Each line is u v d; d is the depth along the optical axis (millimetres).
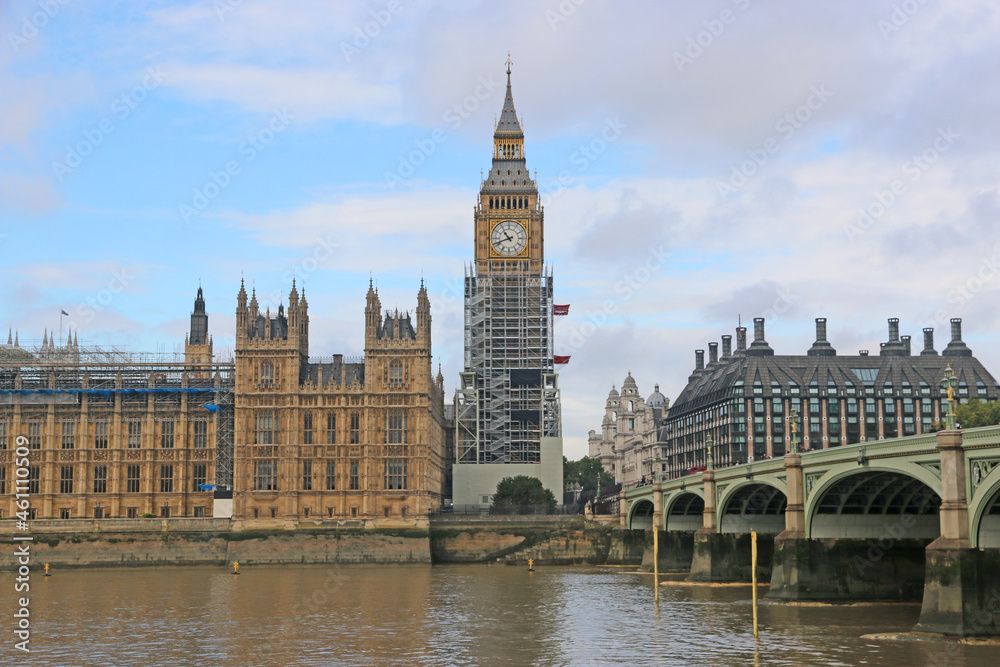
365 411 199750
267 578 161125
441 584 148625
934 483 91750
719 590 137250
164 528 188750
